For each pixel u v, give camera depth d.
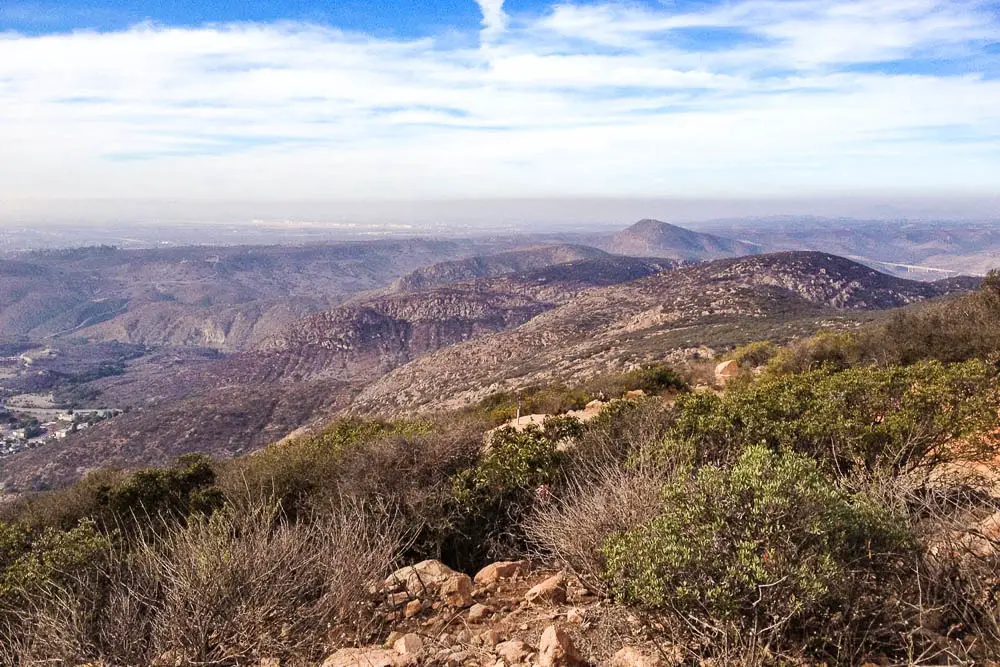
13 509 10.18
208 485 9.55
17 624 3.33
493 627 3.53
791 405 5.80
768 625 2.52
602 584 3.44
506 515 5.98
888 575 2.68
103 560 3.73
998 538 2.74
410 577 4.25
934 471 4.72
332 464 8.24
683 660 2.64
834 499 2.74
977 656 2.36
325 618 3.29
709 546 2.66
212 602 2.93
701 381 21.86
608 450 6.39
